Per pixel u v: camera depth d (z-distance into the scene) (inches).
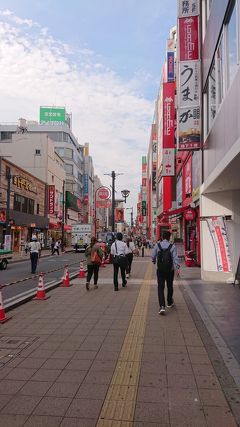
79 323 330.0
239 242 569.0
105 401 177.2
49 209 2359.7
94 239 538.6
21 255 1546.5
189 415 163.6
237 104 350.9
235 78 360.5
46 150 2437.3
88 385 195.5
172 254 368.5
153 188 2967.5
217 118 469.7
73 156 3469.5
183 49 645.9
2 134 3203.7
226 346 255.4
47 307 403.9
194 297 439.5
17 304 410.0
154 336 285.3
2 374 211.6
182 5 651.5
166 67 1544.0
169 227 1627.7
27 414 165.2
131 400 178.1
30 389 190.9
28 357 240.5
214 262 595.8
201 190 611.2
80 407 171.3
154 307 394.9
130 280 636.1
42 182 2277.3
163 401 176.9
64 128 3400.6
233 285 528.1
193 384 196.1
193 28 644.1
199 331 298.4
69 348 258.4
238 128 346.3
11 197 1724.9
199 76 638.5
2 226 1599.4
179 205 1266.0
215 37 488.7
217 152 469.4
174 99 1362.0
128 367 221.0
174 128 1363.2
